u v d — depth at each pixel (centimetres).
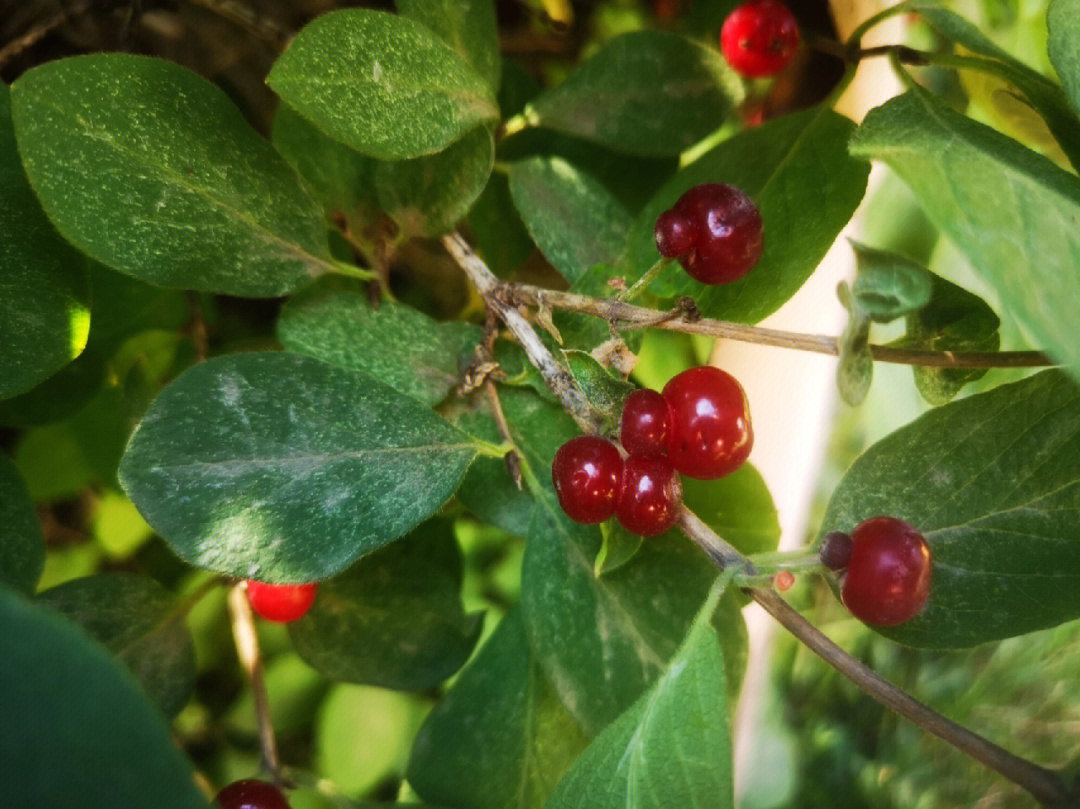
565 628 10
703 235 9
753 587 9
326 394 9
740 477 11
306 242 11
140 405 13
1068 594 9
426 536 13
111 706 5
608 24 18
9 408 13
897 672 22
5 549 10
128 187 9
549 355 10
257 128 16
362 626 12
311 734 21
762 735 22
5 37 14
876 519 9
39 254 10
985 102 13
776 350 18
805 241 11
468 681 12
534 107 14
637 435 9
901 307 8
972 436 10
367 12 9
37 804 5
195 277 10
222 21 15
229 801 10
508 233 15
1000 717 20
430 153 10
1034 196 8
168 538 9
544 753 11
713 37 16
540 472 11
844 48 12
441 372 11
